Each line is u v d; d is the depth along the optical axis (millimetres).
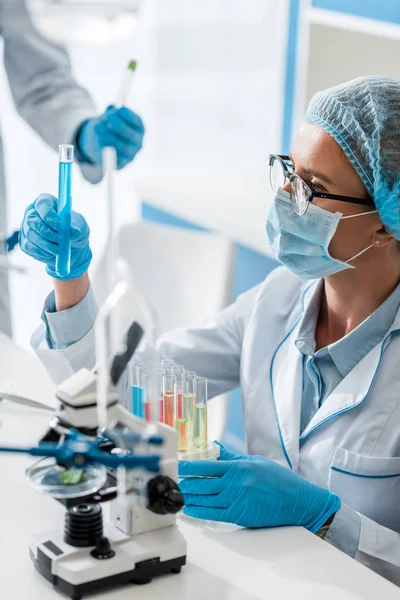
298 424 1833
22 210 4215
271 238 1885
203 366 2082
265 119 4480
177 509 1335
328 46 3379
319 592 1350
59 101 2842
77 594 1296
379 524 1713
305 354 1884
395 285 1810
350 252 1783
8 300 2957
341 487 1738
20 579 1350
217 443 1681
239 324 2086
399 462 1705
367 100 1713
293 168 1811
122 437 1261
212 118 4434
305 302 1954
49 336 1872
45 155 4164
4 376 2078
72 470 1289
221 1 4262
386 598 1341
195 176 3805
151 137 4387
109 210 1501
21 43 2836
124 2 2076
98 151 2422
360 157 1717
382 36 3084
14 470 1688
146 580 1352
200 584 1357
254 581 1372
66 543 1349
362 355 1806
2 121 4062
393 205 1713
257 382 1938
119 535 1375
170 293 2789
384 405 1742
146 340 2051
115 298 1272
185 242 2775
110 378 1265
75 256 1753
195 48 4297
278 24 4332
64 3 2068
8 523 1505
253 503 1544
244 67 4383
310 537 1519
